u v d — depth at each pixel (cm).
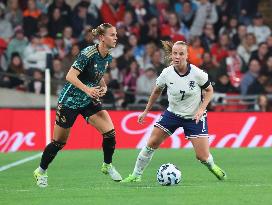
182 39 5197
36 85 4712
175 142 4259
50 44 4825
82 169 3048
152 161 3422
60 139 2291
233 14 5475
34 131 4172
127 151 4025
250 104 4675
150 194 2039
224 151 4022
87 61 2212
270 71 4978
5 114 4138
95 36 2238
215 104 4588
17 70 4712
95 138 4241
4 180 2603
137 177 2442
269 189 2166
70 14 4978
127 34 4981
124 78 4747
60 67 4709
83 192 2119
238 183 2373
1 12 4897
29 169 3083
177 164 3256
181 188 2197
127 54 4819
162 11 5253
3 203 1895
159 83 2344
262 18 5597
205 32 5188
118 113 4234
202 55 4972
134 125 4247
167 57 2342
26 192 2158
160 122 2369
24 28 4884
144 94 4497
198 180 2502
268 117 4353
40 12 4944
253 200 1900
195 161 3412
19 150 4138
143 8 5184
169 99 2345
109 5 5116
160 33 5122
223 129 4306
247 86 4872
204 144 2373
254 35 5291
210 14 5369
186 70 2291
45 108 4231
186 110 2331
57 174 2834
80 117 4222
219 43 5184
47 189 2241
